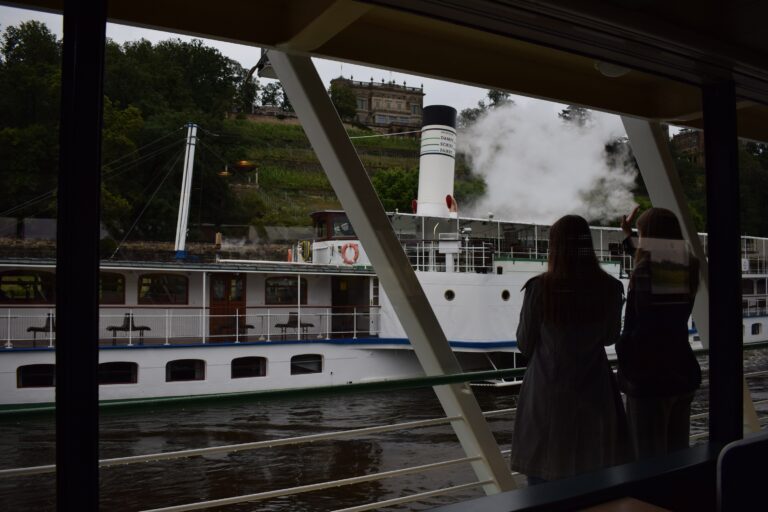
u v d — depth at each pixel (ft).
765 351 22.11
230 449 6.92
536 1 6.57
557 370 7.98
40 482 13.41
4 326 16.15
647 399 9.21
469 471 19.43
